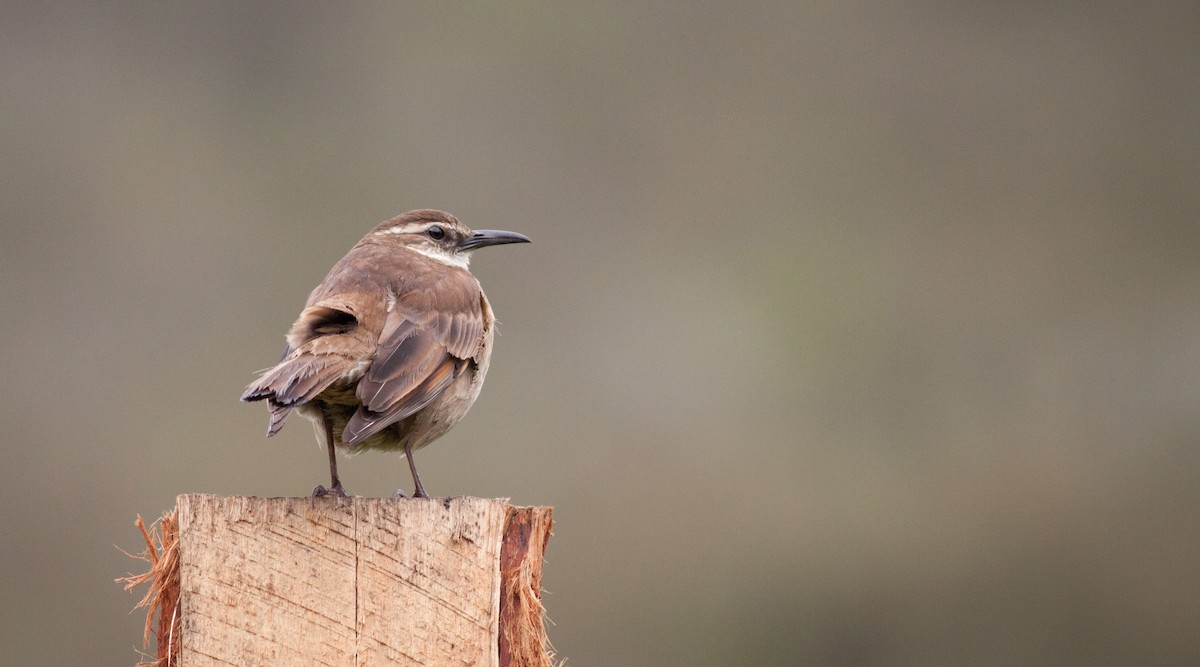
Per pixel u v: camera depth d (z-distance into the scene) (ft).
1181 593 59.47
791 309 69.97
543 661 21.12
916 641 56.85
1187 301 76.64
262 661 20.26
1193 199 81.05
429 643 20.63
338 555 20.57
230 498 20.58
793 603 55.98
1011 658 57.47
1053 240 80.02
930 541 59.06
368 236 31.73
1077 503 61.72
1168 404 68.80
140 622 53.67
